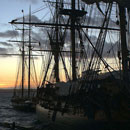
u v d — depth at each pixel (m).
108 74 23.42
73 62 38.69
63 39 48.78
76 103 27.27
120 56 23.08
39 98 47.06
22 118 58.25
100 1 27.16
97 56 24.55
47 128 36.88
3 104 135.12
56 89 36.44
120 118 20.95
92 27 39.38
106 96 21.95
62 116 31.14
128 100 20.91
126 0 22.25
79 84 28.14
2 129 38.28
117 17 24.55
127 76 21.55
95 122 22.89
